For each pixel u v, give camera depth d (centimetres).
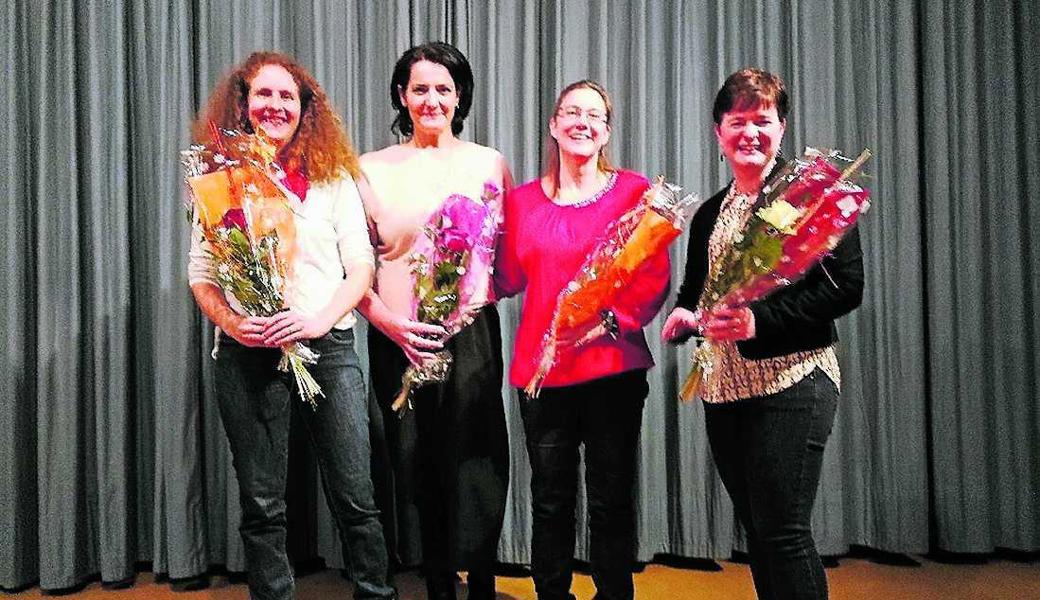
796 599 160
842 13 259
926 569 254
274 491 187
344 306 186
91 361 255
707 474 261
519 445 260
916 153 256
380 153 213
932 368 258
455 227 196
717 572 255
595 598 205
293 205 186
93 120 250
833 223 149
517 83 258
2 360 248
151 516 262
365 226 199
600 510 195
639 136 255
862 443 260
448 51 207
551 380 193
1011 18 259
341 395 191
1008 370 261
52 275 249
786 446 161
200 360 255
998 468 261
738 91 167
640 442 255
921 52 260
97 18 250
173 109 251
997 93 260
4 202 248
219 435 257
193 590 250
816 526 257
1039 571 252
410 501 209
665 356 260
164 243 249
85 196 255
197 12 255
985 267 260
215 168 181
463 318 202
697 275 183
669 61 259
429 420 207
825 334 165
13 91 246
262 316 179
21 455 250
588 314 188
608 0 256
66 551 248
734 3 259
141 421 261
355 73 256
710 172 261
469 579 215
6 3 246
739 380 168
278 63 193
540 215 200
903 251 256
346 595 244
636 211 187
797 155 258
